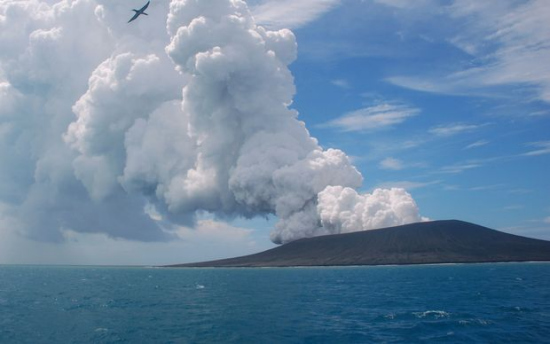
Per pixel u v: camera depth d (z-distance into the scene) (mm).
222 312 51969
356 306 54562
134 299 70000
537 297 60875
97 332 40844
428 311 48844
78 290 91375
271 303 59500
